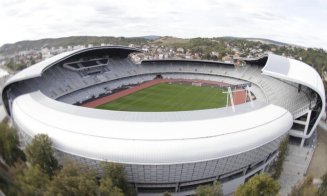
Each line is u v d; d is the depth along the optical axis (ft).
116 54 455.22
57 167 154.10
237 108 204.44
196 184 165.07
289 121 200.03
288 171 191.62
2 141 168.45
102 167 140.36
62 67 363.56
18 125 190.90
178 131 160.76
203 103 345.92
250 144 161.89
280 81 345.31
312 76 263.90
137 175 152.76
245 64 487.20
